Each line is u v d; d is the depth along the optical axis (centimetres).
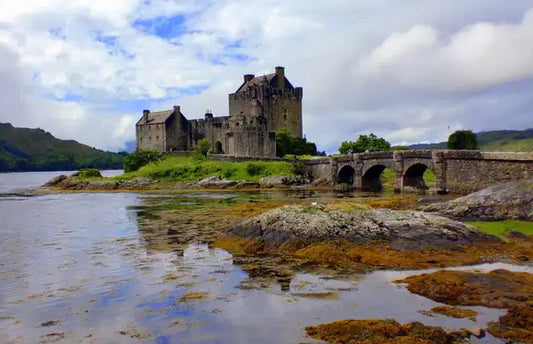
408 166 6569
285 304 1647
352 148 11688
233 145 10912
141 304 1677
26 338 1402
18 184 13150
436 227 2500
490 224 2889
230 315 1552
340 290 1794
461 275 1897
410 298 1681
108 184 8794
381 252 2303
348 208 2825
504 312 1509
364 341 1313
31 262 2362
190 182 8694
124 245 2788
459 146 9256
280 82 12862
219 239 2786
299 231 2564
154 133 12738
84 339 1388
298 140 12425
